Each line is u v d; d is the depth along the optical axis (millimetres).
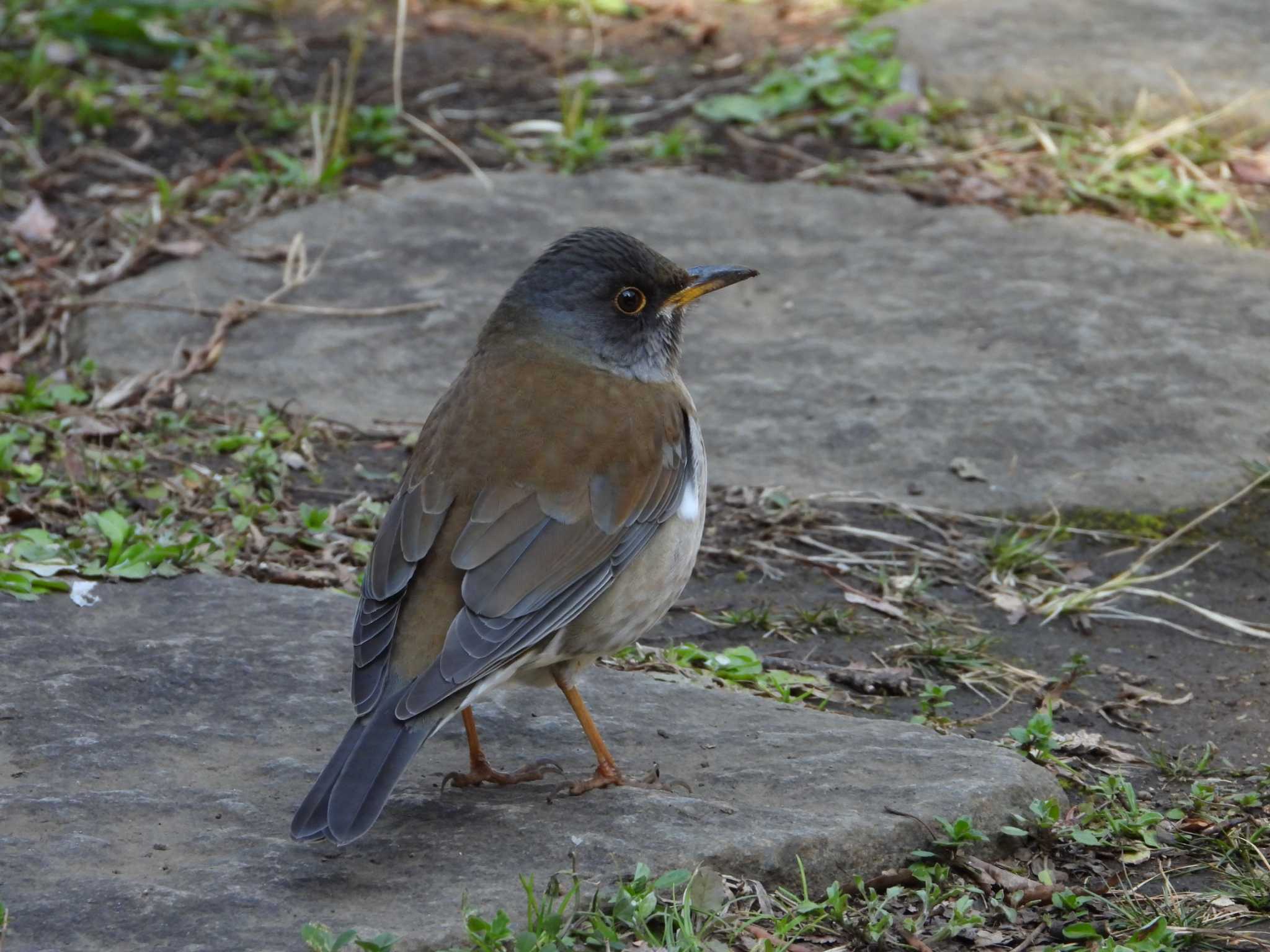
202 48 20719
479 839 7723
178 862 7445
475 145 18469
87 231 16422
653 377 9000
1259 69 19203
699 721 9258
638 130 18828
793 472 12844
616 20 22234
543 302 8812
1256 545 12102
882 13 21453
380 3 22719
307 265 15891
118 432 12852
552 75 20406
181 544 10961
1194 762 9391
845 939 7461
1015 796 8375
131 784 8172
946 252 16047
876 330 14727
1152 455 12922
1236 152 18312
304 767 8344
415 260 16000
